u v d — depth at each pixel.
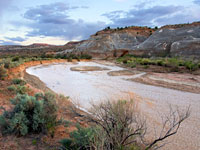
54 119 3.82
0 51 101.50
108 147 2.22
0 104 5.15
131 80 13.50
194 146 3.62
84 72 19.59
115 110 2.81
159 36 60.56
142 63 26.02
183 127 4.63
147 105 6.67
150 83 11.99
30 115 3.57
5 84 8.22
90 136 2.59
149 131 4.25
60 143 3.04
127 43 78.06
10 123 3.29
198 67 18.66
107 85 11.46
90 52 70.12
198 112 5.93
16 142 2.98
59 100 6.47
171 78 13.84
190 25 55.84
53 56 51.41
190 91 9.46
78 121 4.54
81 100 7.49
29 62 30.58
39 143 3.01
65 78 14.85
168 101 7.38
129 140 2.78
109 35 83.31
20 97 4.19
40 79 14.23
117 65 29.66
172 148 3.50
